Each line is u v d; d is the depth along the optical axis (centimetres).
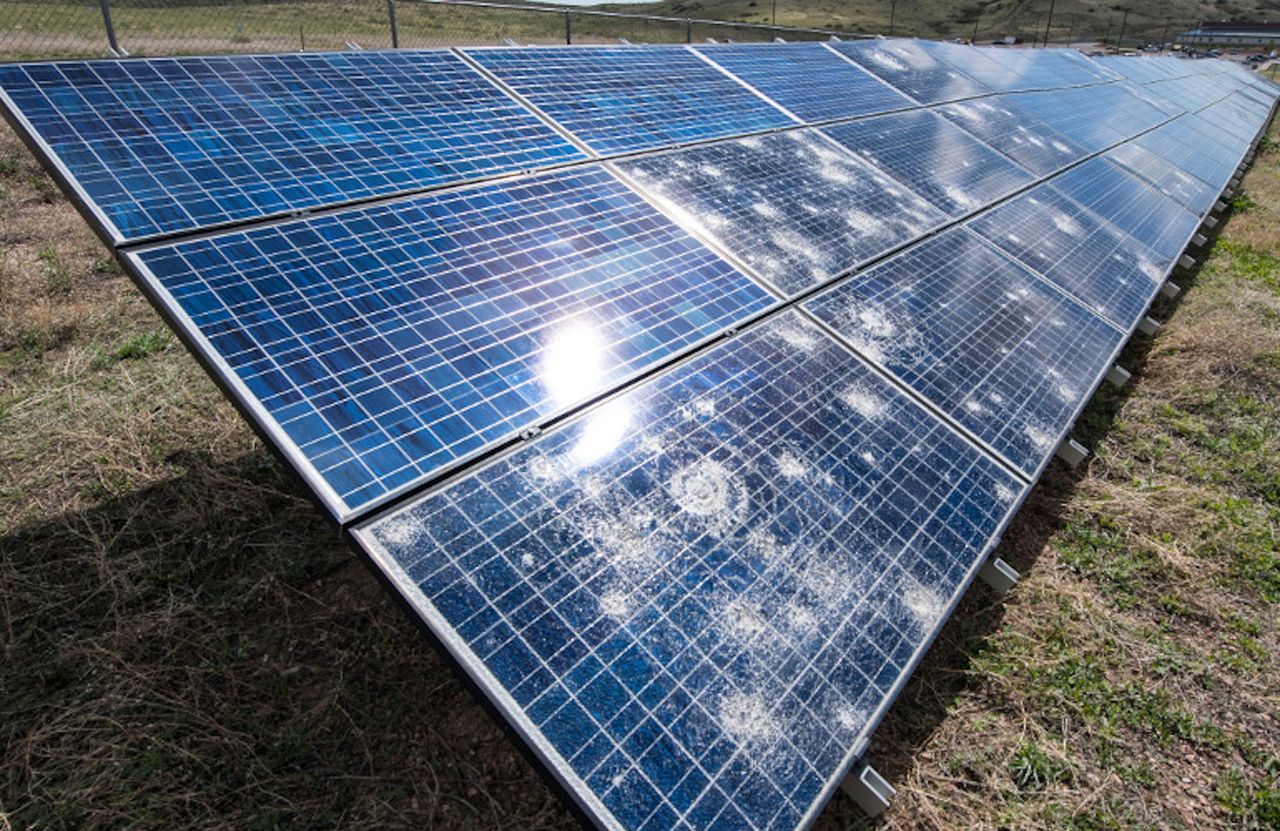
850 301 274
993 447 245
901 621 181
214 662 214
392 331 186
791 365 232
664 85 405
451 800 189
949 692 234
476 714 210
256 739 196
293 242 200
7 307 352
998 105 656
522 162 277
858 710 161
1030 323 322
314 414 161
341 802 185
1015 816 197
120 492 266
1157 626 264
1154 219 554
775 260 277
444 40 803
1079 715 228
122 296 387
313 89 268
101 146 204
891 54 680
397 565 145
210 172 212
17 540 244
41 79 214
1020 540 302
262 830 176
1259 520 321
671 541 170
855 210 342
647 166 306
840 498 199
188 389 323
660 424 194
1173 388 421
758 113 416
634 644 150
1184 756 219
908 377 252
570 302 218
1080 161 600
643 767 135
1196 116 1138
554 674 141
